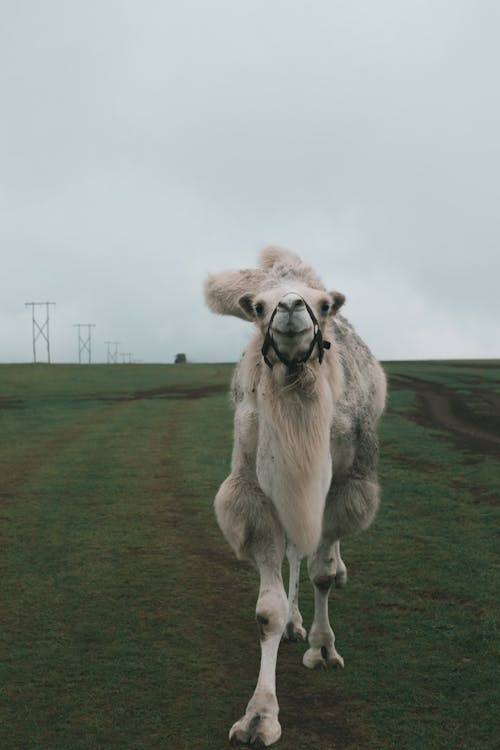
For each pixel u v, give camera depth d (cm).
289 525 480
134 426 2353
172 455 1727
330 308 502
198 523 1072
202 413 2750
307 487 475
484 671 564
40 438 2084
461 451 1708
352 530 561
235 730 467
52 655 602
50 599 741
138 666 580
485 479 1348
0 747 464
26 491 1320
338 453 538
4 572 834
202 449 1816
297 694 530
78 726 489
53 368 6744
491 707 511
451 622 664
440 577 794
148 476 1459
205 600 739
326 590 576
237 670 573
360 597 734
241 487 515
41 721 496
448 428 2262
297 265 556
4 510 1162
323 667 571
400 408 2934
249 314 517
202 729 484
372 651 604
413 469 1474
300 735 474
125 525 1059
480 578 789
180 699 526
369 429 574
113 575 823
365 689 536
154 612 704
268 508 508
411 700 520
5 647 620
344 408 539
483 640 622
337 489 555
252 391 511
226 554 909
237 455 525
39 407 3147
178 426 2331
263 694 474
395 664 578
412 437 1955
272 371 479
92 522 1079
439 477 1384
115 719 498
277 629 485
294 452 472
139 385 4800
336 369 513
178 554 909
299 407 475
